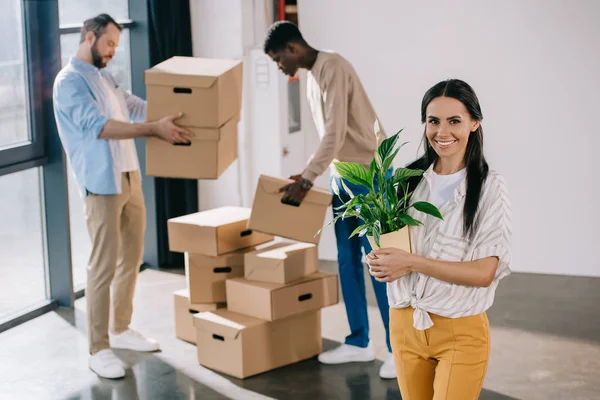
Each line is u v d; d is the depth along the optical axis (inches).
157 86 137.6
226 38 207.3
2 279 174.4
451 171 88.1
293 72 145.6
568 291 191.0
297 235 146.2
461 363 86.0
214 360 149.9
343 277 151.8
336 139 141.1
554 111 196.1
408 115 205.5
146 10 203.5
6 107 170.9
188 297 162.4
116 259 149.3
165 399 138.1
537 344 159.6
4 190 172.6
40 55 175.6
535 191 201.2
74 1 189.5
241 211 167.5
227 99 142.0
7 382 145.3
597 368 147.6
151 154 140.8
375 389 140.9
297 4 209.8
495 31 195.9
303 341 153.9
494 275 86.4
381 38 204.1
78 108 141.1
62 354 158.4
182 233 157.2
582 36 191.2
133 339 160.1
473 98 84.4
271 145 208.5
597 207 198.2
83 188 147.3
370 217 88.9
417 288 87.0
